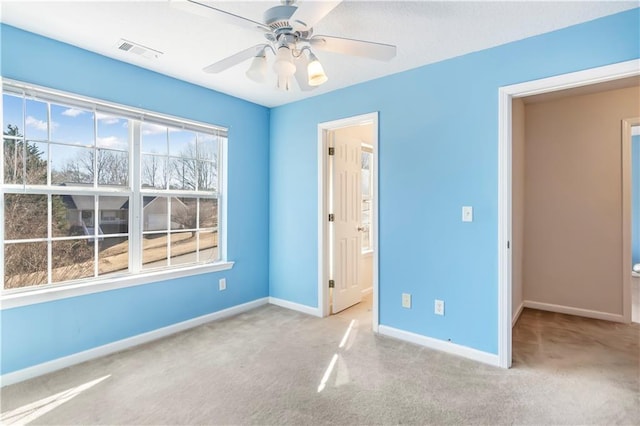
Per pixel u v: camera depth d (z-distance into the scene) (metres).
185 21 2.10
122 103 2.69
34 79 2.26
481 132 2.49
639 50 1.95
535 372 2.32
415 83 2.80
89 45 2.42
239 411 1.90
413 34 2.24
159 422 1.80
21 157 2.25
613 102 3.44
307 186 3.61
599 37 2.06
